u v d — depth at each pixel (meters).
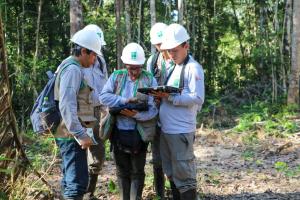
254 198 6.21
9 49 16.38
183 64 5.05
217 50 27.69
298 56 17.00
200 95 4.91
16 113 15.48
